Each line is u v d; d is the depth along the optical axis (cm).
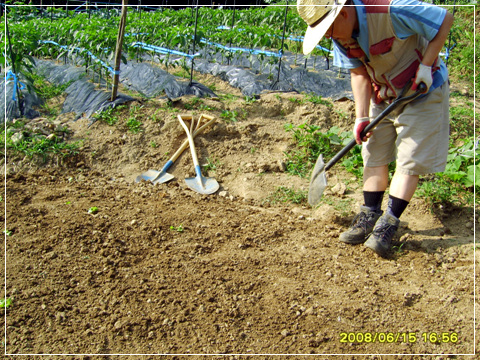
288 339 264
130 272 313
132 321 271
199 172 462
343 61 336
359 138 331
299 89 607
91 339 258
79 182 450
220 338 262
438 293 300
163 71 645
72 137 502
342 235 360
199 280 309
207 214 398
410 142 322
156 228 367
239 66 718
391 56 307
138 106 531
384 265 332
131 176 467
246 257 334
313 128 486
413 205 402
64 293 290
